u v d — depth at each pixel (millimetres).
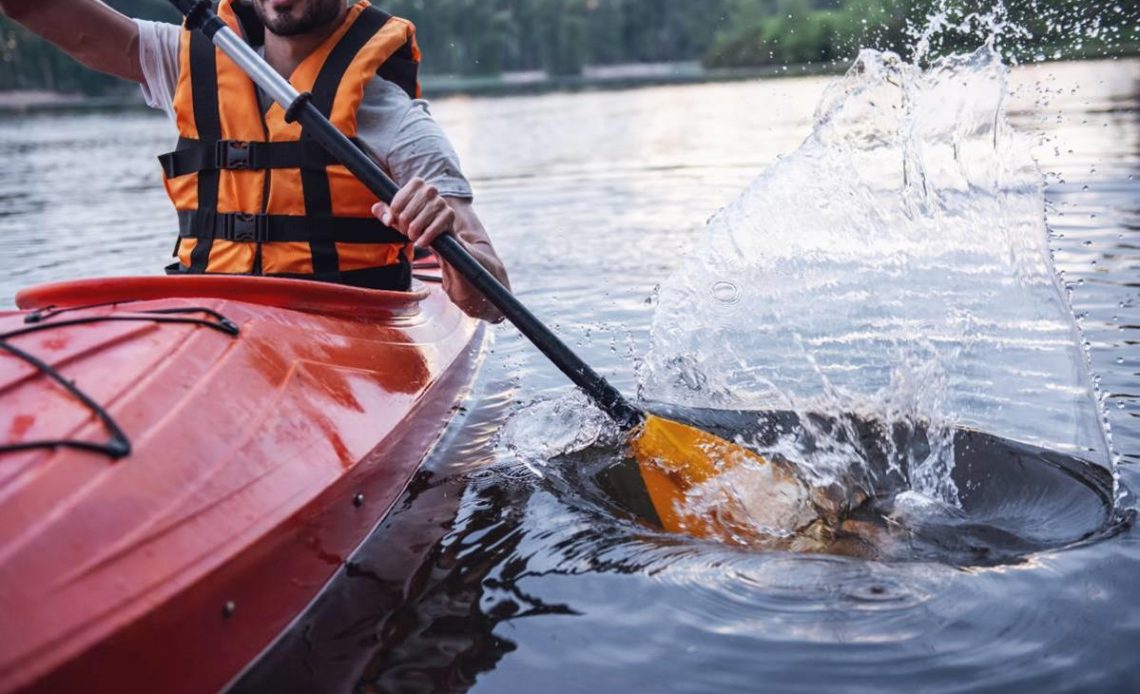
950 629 1446
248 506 1408
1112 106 8820
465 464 2186
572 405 2568
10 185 8086
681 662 1395
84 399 1360
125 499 1252
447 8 52031
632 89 24188
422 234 2047
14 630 1039
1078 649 1375
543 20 53625
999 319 2404
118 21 2371
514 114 15656
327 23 2256
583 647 1441
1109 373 2568
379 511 1851
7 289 4008
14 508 1142
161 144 12547
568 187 6820
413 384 2150
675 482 2037
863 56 2570
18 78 40406
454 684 1355
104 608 1120
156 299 1854
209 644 1271
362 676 1369
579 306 3637
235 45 2109
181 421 1439
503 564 1706
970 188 2426
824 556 1712
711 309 2611
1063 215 4562
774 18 39781
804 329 2578
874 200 2520
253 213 2225
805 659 1391
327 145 2047
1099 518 1799
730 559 1709
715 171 7254
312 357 1868
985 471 2020
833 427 2203
